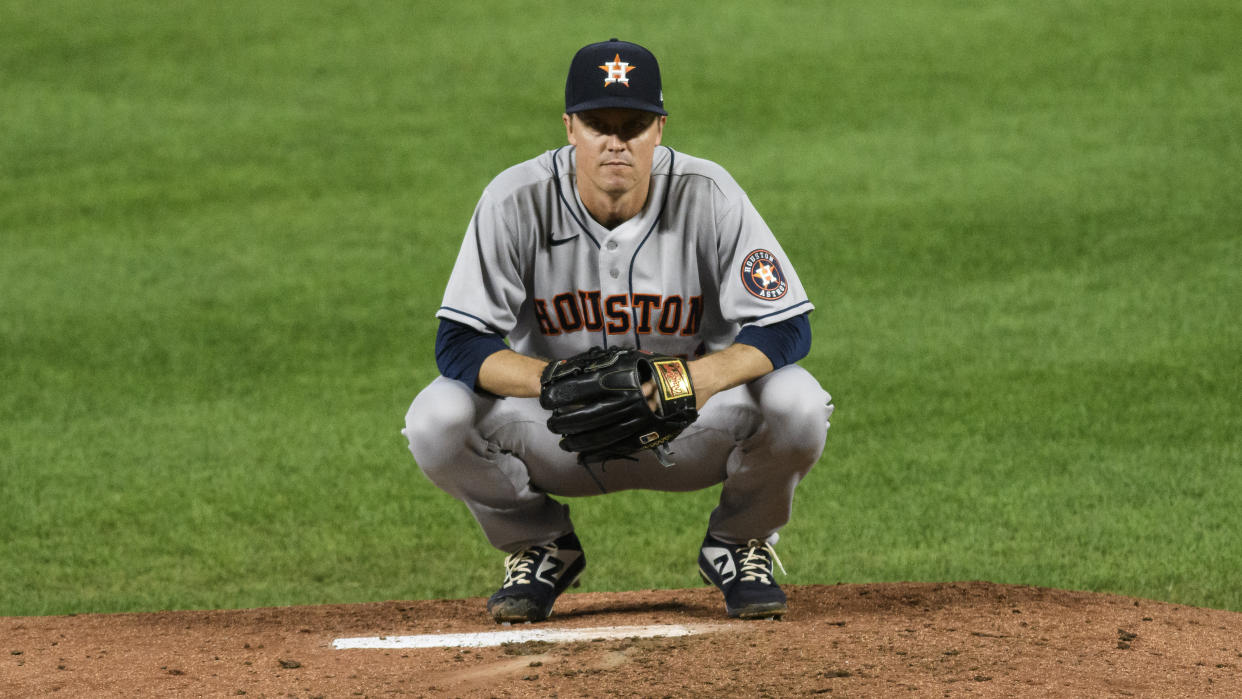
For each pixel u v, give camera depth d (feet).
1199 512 68.85
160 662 39.19
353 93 212.64
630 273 42.96
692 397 38.65
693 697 33.04
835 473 79.30
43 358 111.65
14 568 65.92
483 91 212.23
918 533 67.92
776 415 40.55
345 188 170.60
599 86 39.52
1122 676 34.96
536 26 244.83
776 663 35.96
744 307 42.04
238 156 184.65
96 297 130.31
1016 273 127.85
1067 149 172.14
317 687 35.45
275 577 64.23
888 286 126.21
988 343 107.14
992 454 81.41
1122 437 83.25
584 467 43.93
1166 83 198.39
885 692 33.06
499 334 43.04
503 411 42.68
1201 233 135.74
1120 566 60.90
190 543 69.82
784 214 152.05
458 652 39.47
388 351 112.78
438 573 64.49
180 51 233.96
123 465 84.43
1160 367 97.91
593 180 40.81
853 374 100.83
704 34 236.22
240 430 92.12
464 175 175.01
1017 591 47.39
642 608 47.60
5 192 170.91
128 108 206.59
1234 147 167.43
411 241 148.77
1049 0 244.22
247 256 144.05
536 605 44.73
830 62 218.38
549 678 35.24
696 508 74.54
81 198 167.84
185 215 160.66
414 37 240.53
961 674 34.68
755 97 203.82
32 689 36.24
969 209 150.10
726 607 44.19
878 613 43.93
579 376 38.60
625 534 70.18
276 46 236.22
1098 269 126.93
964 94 200.44
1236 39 216.54
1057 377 97.09
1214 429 83.76
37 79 220.43
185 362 110.32
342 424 93.15
